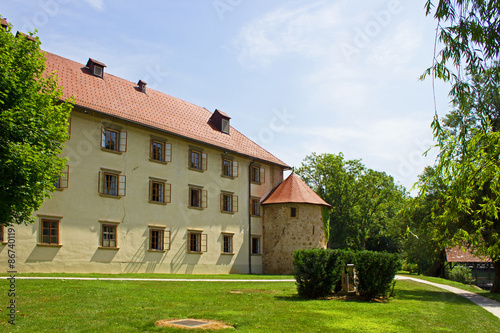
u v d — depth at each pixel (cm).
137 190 2819
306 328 1043
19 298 1328
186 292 1648
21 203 1338
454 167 779
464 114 725
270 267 3631
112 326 998
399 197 5734
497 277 2681
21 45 1456
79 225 2481
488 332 1129
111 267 2612
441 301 1841
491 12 662
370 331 1042
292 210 3628
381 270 1631
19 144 1291
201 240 3195
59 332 933
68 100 1625
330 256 1630
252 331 993
